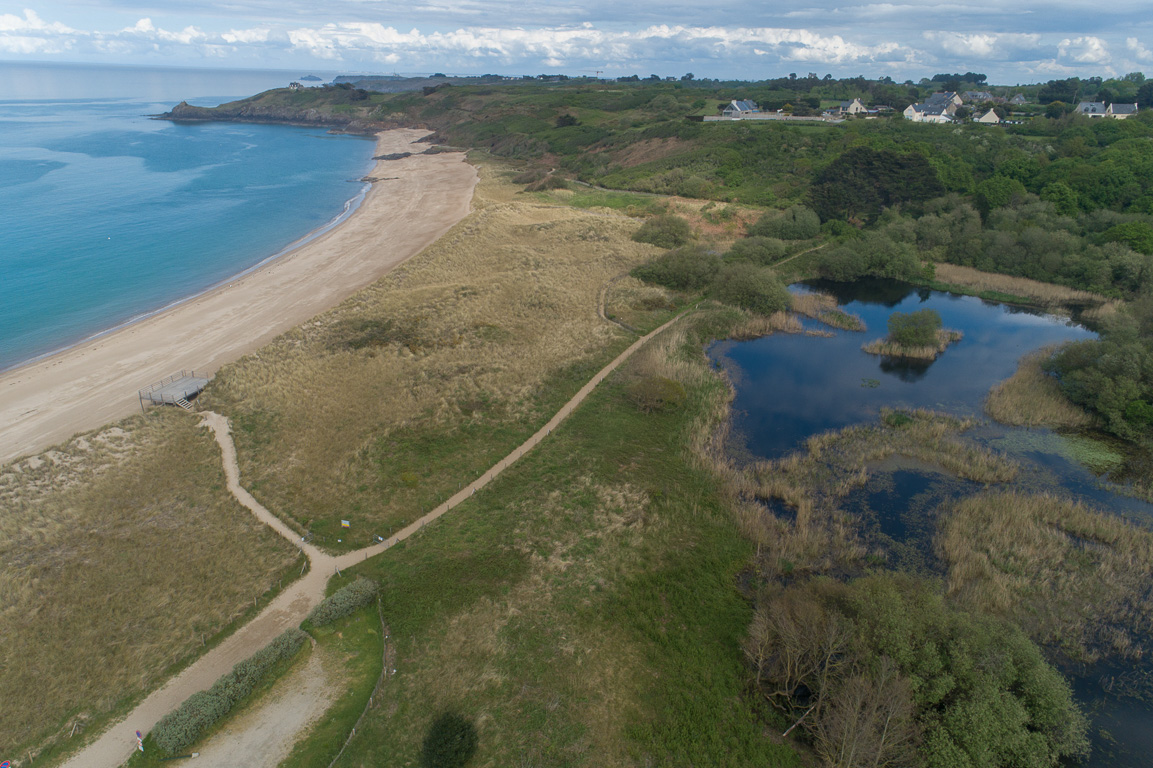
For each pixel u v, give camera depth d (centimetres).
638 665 2466
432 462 3738
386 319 5609
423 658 2456
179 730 2088
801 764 2123
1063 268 7200
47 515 3206
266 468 3650
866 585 2489
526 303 6100
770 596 2728
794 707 2306
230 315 5928
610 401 4462
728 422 4388
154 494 3406
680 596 2814
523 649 2503
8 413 4256
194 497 3391
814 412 4553
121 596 2725
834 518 3400
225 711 2197
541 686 2355
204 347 5272
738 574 3003
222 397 4412
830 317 6262
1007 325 6288
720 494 3544
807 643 2350
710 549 3125
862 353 5556
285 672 2395
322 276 6981
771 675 2423
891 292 7275
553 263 7206
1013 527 3269
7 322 5866
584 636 2580
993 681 2131
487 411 4291
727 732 2214
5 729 2156
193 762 2059
